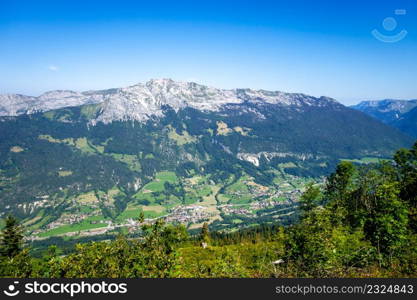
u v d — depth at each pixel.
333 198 51.78
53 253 18.48
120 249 17.38
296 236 20.84
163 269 16.30
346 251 21.17
